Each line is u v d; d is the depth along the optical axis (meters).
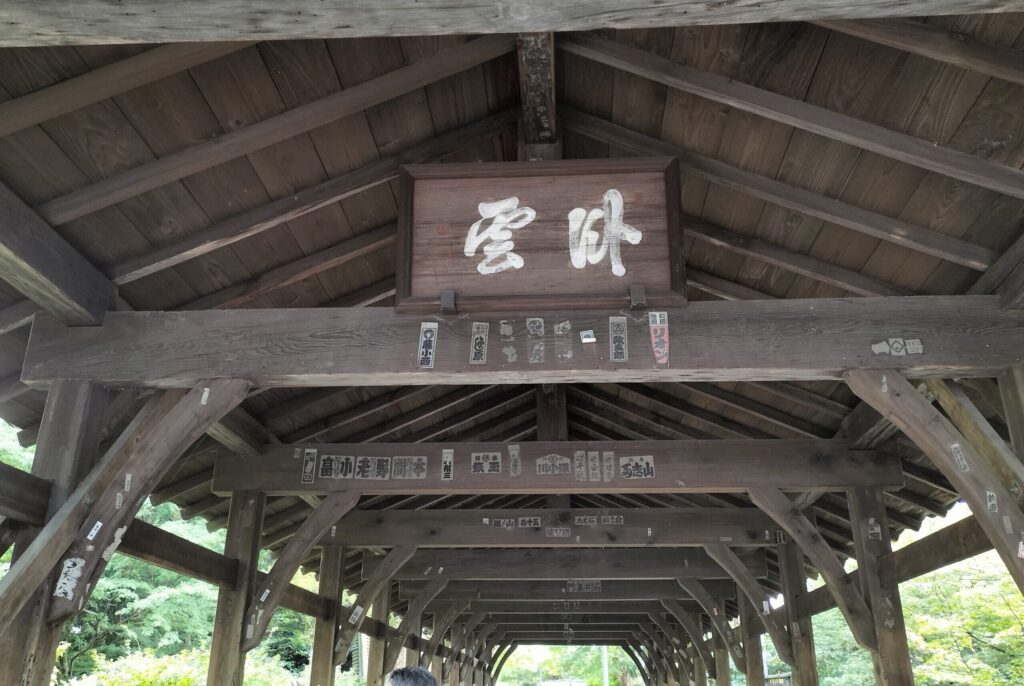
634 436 7.33
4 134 2.89
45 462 3.57
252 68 3.21
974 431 3.66
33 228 3.22
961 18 2.75
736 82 3.30
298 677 16.48
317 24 1.95
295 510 7.23
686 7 1.88
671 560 8.89
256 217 3.73
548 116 3.73
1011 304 3.55
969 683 10.95
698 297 5.21
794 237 4.11
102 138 3.16
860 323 3.62
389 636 8.73
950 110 3.08
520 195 3.67
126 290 3.98
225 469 5.77
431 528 7.22
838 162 3.54
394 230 4.27
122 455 3.74
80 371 3.71
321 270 4.34
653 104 3.72
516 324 3.63
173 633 12.43
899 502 6.82
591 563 8.88
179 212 3.62
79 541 3.38
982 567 12.97
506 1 1.87
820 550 5.50
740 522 7.22
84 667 11.27
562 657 33.88
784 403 5.95
